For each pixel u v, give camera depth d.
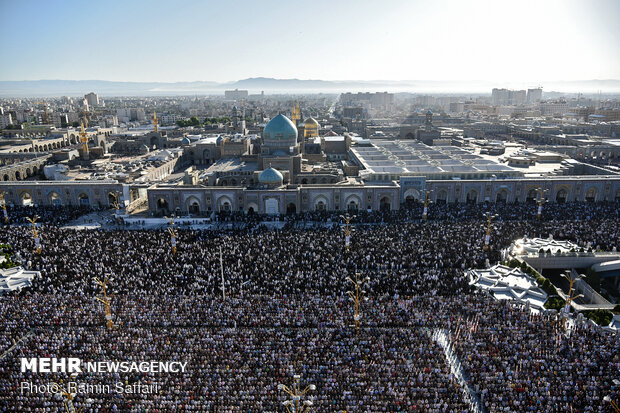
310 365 41.88
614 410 35.69
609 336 47.41
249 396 37.56
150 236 77.44
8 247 72.38
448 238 75.00
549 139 199.75
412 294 56.72
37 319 49.97
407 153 142.50
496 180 104.38
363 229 81.56
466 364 42.28
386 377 40.28
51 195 106.31
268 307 52.88
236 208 100.00
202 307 52.62
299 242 73.31
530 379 39.97
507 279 63.09
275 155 118.88
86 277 60.31
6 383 38.84
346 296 55.81
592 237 77.00
